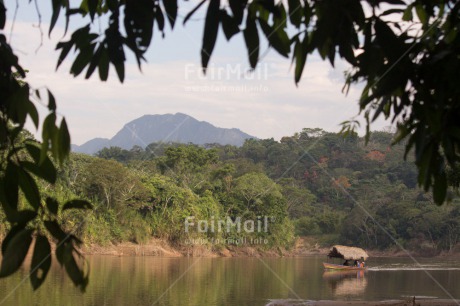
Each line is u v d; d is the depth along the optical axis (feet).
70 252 5.38
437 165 7.09
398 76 6.85
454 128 6.95
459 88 6.80
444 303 78.13
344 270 141.69
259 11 6.27
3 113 6.22
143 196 145.18
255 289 91.09
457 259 209.97
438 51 7.13
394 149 277.44
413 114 7.64
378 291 95.86
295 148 262.06
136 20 6.23
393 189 242.17
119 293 77.56
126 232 145.18
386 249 225.97
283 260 171.32
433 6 7.69
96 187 134.62
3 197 5.92
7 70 6.34
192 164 169.58
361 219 226.79
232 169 169.48
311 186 250.98
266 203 170.09
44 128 5.87
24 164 6.01
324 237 220.43
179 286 90.68
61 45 6.54
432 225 220.64
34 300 66.03
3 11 6.71
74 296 70.44
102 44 6.45
